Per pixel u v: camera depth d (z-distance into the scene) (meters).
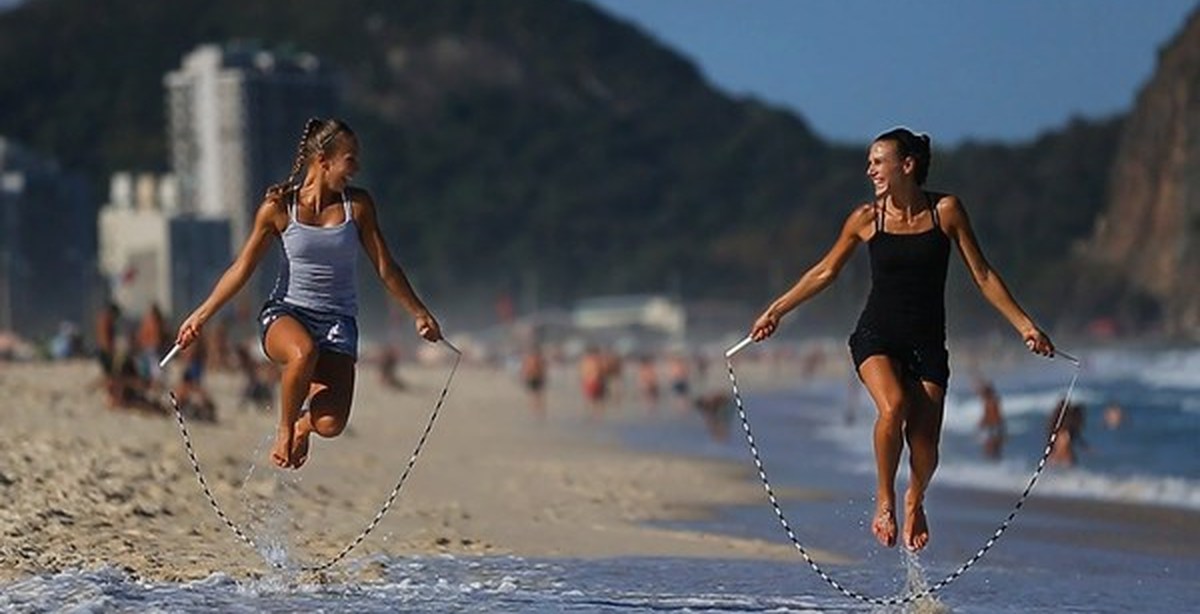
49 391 114.38
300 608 33.09
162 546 44.38
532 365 178.00
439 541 49.31
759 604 37.09
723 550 52.59
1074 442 95.31
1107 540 64.12
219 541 46.12
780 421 175.38
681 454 116.12
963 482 91.00
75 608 31.52
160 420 95.56
